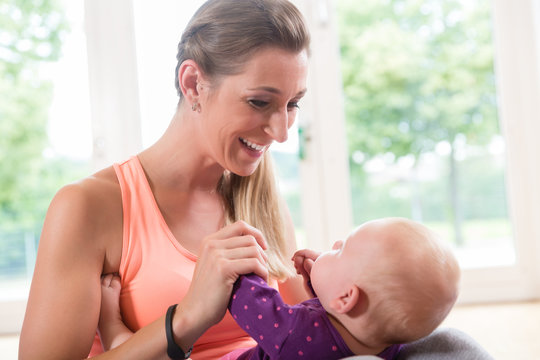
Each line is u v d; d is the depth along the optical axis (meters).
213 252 0.82
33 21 2.54
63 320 0.82
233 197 1.13
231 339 1.01
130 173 1.00
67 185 0.93
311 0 2.52
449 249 0.83
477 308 2.38
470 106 2.58
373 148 2.58
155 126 2.48
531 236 2.52
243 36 0.88
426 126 2.58
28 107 2.54
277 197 1.15
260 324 0.81
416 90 2.59
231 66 0.89
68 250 0.86
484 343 1.82
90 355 0.99
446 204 2.57
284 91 0.90
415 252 0.79
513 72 2.54
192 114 0.98
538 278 2.49
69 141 2.53
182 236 1.02
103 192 0.95
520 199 2.52
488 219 2.56
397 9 2.58
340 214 2.49
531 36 2.53
